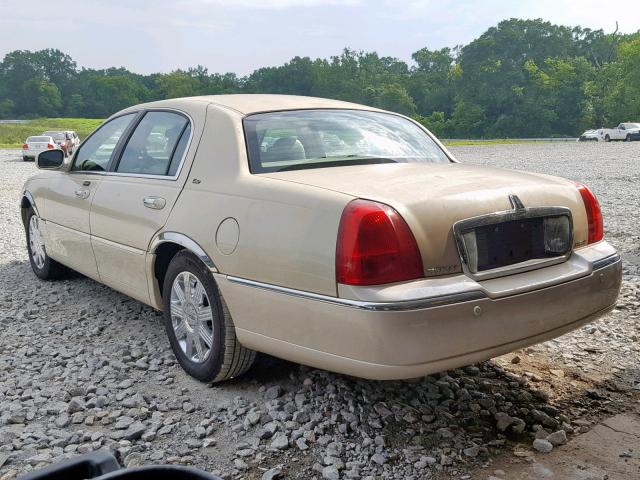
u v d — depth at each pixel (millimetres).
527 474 2689
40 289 5789
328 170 3303
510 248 2949
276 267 2941
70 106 193625
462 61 131625
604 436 2998
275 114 3760
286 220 2938
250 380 3629
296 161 3428
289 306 2904
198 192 3521
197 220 3420
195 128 3803
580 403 3334
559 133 118812
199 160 3646
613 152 33031
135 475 840
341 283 2682
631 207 10742
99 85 194250
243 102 3908
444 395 3404
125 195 4156
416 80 158625
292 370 3734
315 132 3676
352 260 2650
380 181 3006
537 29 130875
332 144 3619
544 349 4082
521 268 2947
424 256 2705
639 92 102125
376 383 3535
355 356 2689
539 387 3523
